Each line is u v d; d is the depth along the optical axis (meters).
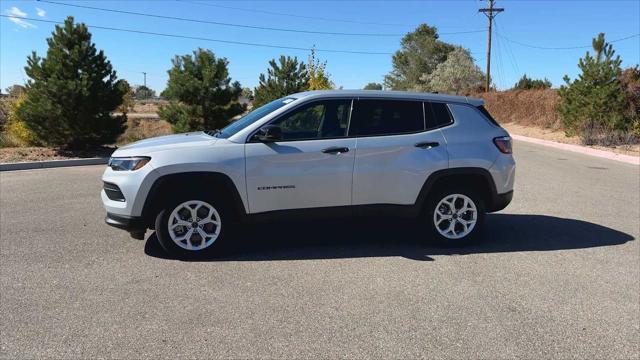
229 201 5.28
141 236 5.49
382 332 3.68
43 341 3.46
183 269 4.94
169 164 5.01
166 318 3.85
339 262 5.22
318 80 19.83
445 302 4.23
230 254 5.44
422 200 5.63
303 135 5.36
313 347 3.44
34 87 13.70
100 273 4.79
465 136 5.74
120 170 5.14
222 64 16.80
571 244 6.04
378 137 5.50
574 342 3.59
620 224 7.11
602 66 21.06
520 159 15.52
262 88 19.53
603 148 18.91
